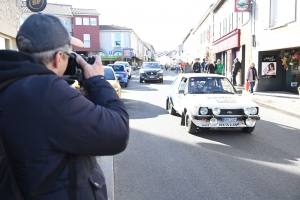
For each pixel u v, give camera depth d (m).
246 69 18.52
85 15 43.19
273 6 15.06
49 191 1.37
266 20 15.43
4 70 1.33
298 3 12.84
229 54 23.42
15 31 8.70
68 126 1.32
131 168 5.10
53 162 1.35
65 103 1.33
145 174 4.83
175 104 9.34
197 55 46.34
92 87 1.62
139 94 16.41
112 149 1.46
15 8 8.73
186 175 4.78
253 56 17.11
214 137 7.17
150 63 26.19
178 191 4.19
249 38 17.88
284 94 15.09
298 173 4.87
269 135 7.42
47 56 1.47
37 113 1.29
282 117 9.93
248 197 4.00
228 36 22.42
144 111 10.99
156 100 14.02
